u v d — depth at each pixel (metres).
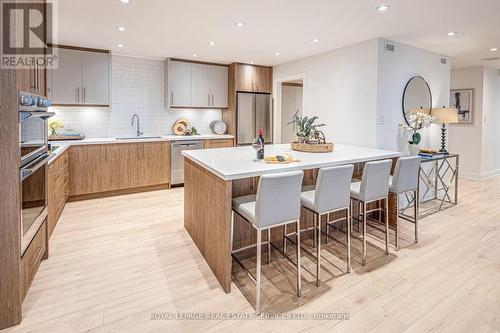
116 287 2.35
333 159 2.83
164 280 2.46
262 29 3.73
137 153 5.07
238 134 5.97
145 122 5.64
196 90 5.75
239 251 2.79
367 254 2.92
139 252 2.95
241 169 2.32
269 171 2.32
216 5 2.99
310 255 2.78
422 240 3.26
